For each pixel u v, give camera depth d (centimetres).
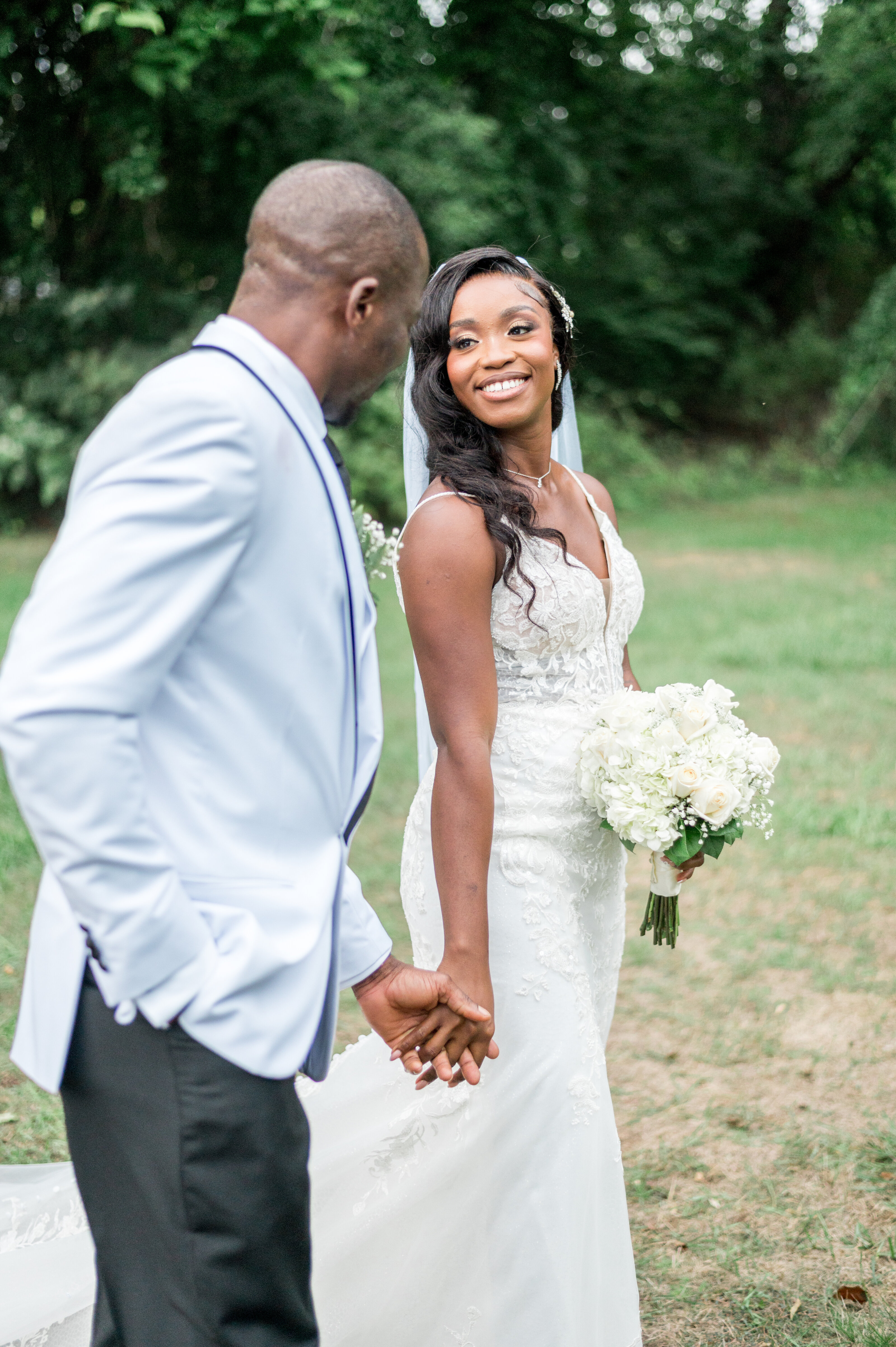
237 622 147
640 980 405
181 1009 142
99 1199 153
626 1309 214
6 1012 367
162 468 136
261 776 152
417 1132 216
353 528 162
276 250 155
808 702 751
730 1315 246
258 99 1391
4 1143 305
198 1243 147
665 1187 291
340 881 162
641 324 2197
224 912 148
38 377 1393
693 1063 350
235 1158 147
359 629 163
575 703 223
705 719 219
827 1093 330
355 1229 218
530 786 216
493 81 1928
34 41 1276
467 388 216
